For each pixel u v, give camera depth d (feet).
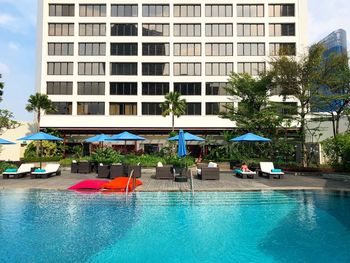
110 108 143.74
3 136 107.45
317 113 84.89
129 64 144.46
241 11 144.15
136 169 59.77
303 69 75.82
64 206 35.47
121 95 143.43
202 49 143.33
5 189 45.60
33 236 25.11
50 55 143.02
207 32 144.25
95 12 144.56
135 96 143.33
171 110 123.54
